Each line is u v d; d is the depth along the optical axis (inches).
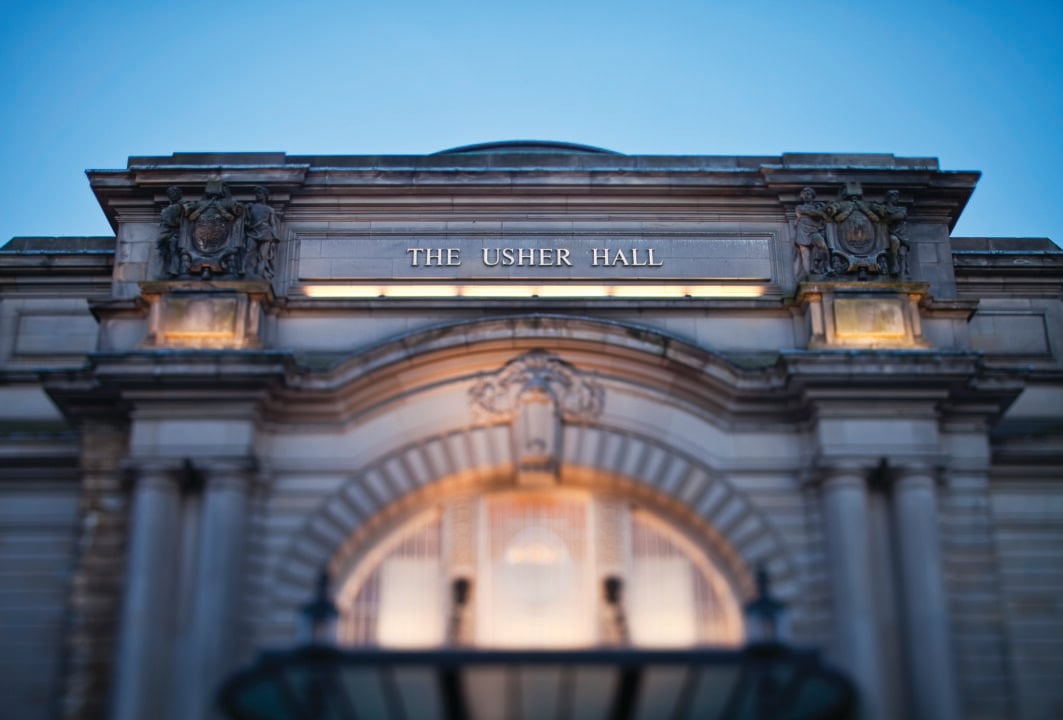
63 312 1168.2
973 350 1070.4
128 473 946.7
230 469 944.3
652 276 1063.0
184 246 1037.8
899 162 1107.9
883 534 955.3
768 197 1087.0
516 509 1003.9
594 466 989.8
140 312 1031.6
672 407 1003.9
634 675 767.1
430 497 998.4
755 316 1043.3
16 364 1148.5
